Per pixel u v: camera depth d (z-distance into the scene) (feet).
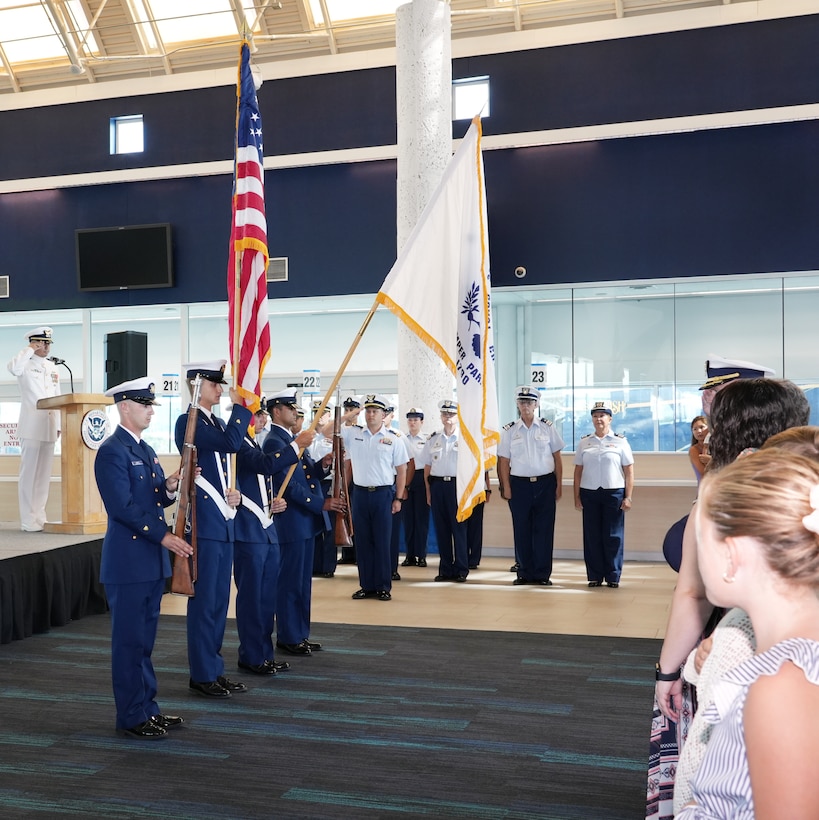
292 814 10.93
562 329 33.17
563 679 16.79
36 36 37.35
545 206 32.94
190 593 13.96
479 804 11.21
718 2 31.48
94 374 38.47
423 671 17.43
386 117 34.86
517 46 33.12
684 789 4.81
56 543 22.84
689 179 31.65
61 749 13.20
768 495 3.95
